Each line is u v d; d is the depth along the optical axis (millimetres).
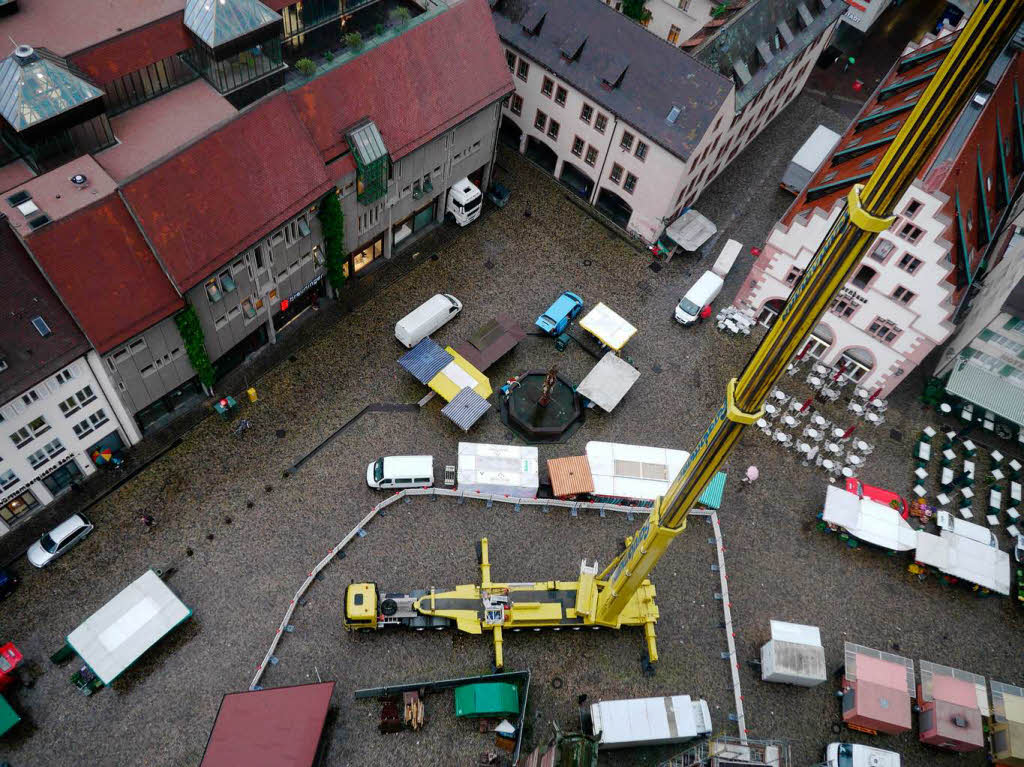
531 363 60125
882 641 49625
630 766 43125
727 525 53188
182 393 53469
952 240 50062
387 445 54156
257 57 53062
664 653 47031
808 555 52594
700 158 63875
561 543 50469
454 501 51375
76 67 46562
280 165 49875
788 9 70250
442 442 54906
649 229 67812
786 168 77062
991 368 59500
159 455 51375
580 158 69125
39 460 45969
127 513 48875
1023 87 56781
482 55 60344
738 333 63875
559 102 66938
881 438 59156
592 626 46344
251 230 48625
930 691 46406
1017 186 61188
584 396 56969
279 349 57562
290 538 49188
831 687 47562
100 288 43500
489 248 66188
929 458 58281
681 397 59562
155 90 51250
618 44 63344
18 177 46625
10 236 41500
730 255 65312
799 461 57188
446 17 58219
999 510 56750
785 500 55000
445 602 45375
